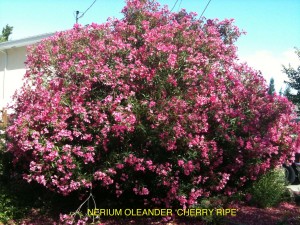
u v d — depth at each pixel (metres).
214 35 6.65
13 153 6.16
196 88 5.50
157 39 5.71
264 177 7.21
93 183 5.63
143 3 6.61
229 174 5.80
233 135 5.75
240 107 6.01
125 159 5.26
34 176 5.16
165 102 5.18
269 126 6.07
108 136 5.30
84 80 5.45
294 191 7.84
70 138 5.14
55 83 5.62
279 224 5.86
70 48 6.18
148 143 5.35
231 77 6.07
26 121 5.21
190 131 5.24
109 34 6.05
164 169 5.36
